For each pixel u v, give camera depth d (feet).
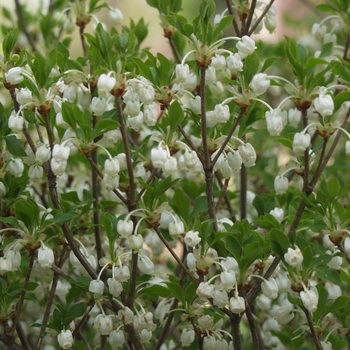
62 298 2.18
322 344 1.85
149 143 2.17
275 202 1.99
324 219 1.78
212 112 1.81
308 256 1.73
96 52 1.85
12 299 1.85
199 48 1.75
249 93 1.76
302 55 1.77
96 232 1.94
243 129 1.85
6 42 1.81
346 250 1.80
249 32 1.98
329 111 1.72
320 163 1.77
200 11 1.75
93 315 2.07
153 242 2.00
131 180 1.76
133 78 1.77
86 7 2.20
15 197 1.88
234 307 1.72
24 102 1.77
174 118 1.77
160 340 1.86
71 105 1.75
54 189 1.78
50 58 1.75
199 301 1.81
